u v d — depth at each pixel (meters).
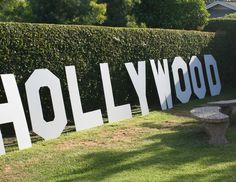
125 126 11.65
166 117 12.99
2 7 18.31
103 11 19.95
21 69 10.98
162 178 7.59
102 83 12.51
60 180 7.73
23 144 9.53
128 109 12.82
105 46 13.36
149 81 15.05
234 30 19.38
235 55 19.38
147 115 13.27
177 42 16.25
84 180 7.66
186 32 16.77
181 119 12.66
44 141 10.09
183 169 8.06
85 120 11.36
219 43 18.67
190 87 16.19
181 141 10.04
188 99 15.86
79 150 9.28
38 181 7.72
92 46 12.94
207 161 8.52
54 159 8.68
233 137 10.36
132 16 21.25
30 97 10.10
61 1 19.67
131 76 13.33
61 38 11.99
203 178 7.57
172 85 15.77
